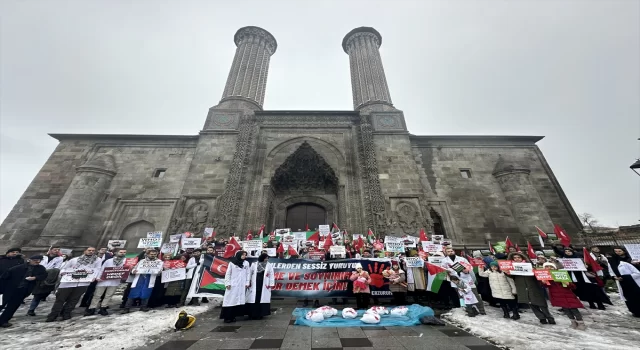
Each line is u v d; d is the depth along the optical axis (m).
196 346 5.03
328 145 20.83
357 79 28.81
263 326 6.45
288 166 20.55
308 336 5.59
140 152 21.25
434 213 19.31
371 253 10.87
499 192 20.08
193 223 17.00
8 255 7.39
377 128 21.91
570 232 18.27
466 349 4.80
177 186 19.52
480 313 7.74
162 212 18.30
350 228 17.12
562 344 4.98
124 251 9.12
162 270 8.99
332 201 21.06
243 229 16.89
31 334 5.86
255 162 19.77
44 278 8.16
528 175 19.95
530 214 18.33
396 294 8.54
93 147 21.22
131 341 5.31
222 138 21.08
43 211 18.11
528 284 6.86
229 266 7.32
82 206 17.53
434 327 6.23
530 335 5.56
